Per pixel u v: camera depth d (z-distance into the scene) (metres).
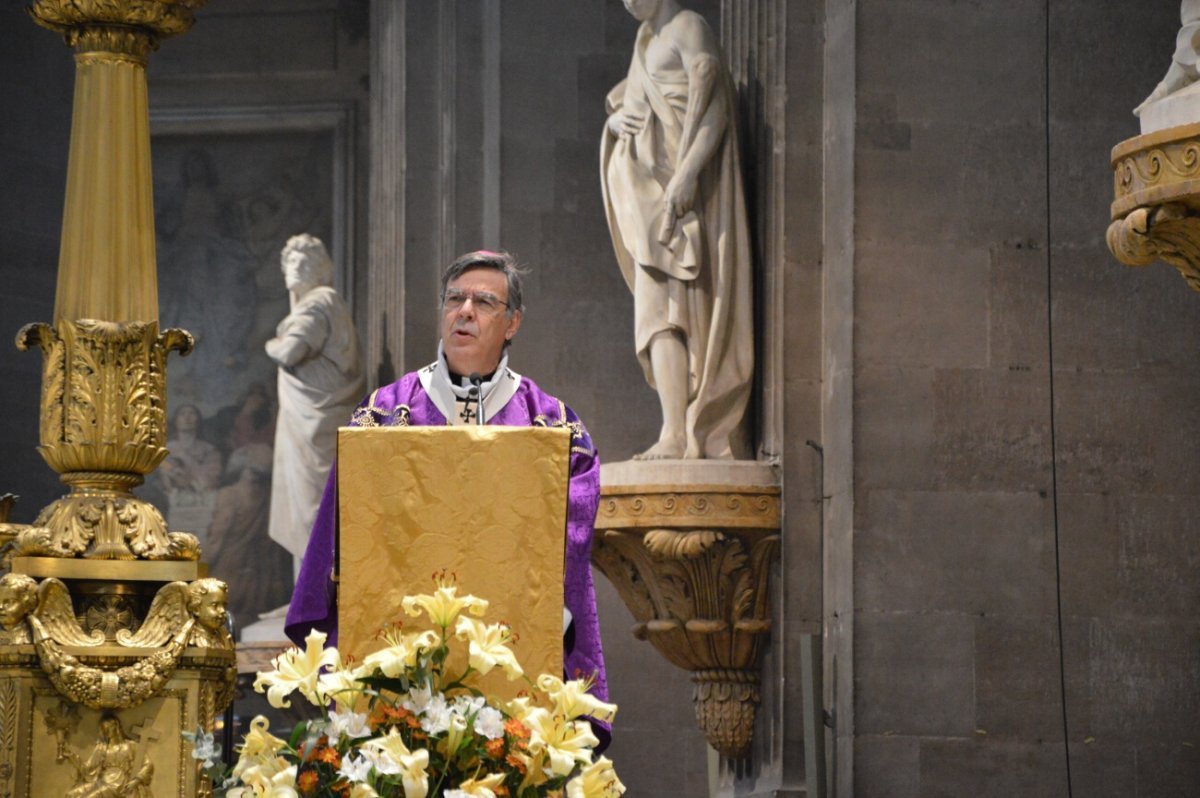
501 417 6.59
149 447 7.85
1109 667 13.52
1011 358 13.94
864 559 13.70
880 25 14.28
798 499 14.81
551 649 5.62
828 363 14.77
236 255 23.31
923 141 14.17
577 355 18.75
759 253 15.59
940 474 13.79
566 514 5.70
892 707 13.51
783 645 14.73
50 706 7.45
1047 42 14.23
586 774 5.27
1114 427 13.79
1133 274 13.96
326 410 20.31
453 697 5.36
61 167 22.39
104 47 8.12
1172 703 13.47
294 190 23.27
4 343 21.64
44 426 7.84
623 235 15.54
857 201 14.10
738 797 15.09
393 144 20.33
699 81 15.38
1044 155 14.14
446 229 19.62
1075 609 13.60
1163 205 8.40
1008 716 13.49
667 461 14.95
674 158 15.52
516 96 19.20
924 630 13.60
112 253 7.97
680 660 15.18
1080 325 13.94
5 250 21.83
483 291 6.59
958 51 14.26
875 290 14.01
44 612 7.42
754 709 15.12
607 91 19.25
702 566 14.89
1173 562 13.62
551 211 19.05
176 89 23.34
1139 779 13.38
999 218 14.08
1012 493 13.79
